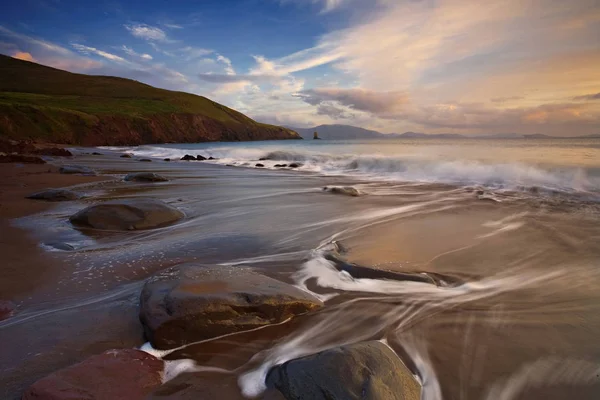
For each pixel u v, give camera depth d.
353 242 6.15
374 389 2.36
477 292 4.29
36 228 6.81
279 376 2.63
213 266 4.31
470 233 6.73
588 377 2.77
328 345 3.20
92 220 6.96
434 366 2.91
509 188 11.91
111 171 18.14
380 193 11.39
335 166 21.36
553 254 5.57
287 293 3.72
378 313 3.76
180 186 13.03
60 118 53.22
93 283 4.37
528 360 2.98
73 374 2.49
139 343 3.11
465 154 20.44
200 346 3.12
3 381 2.55
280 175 17.36
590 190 11.02
